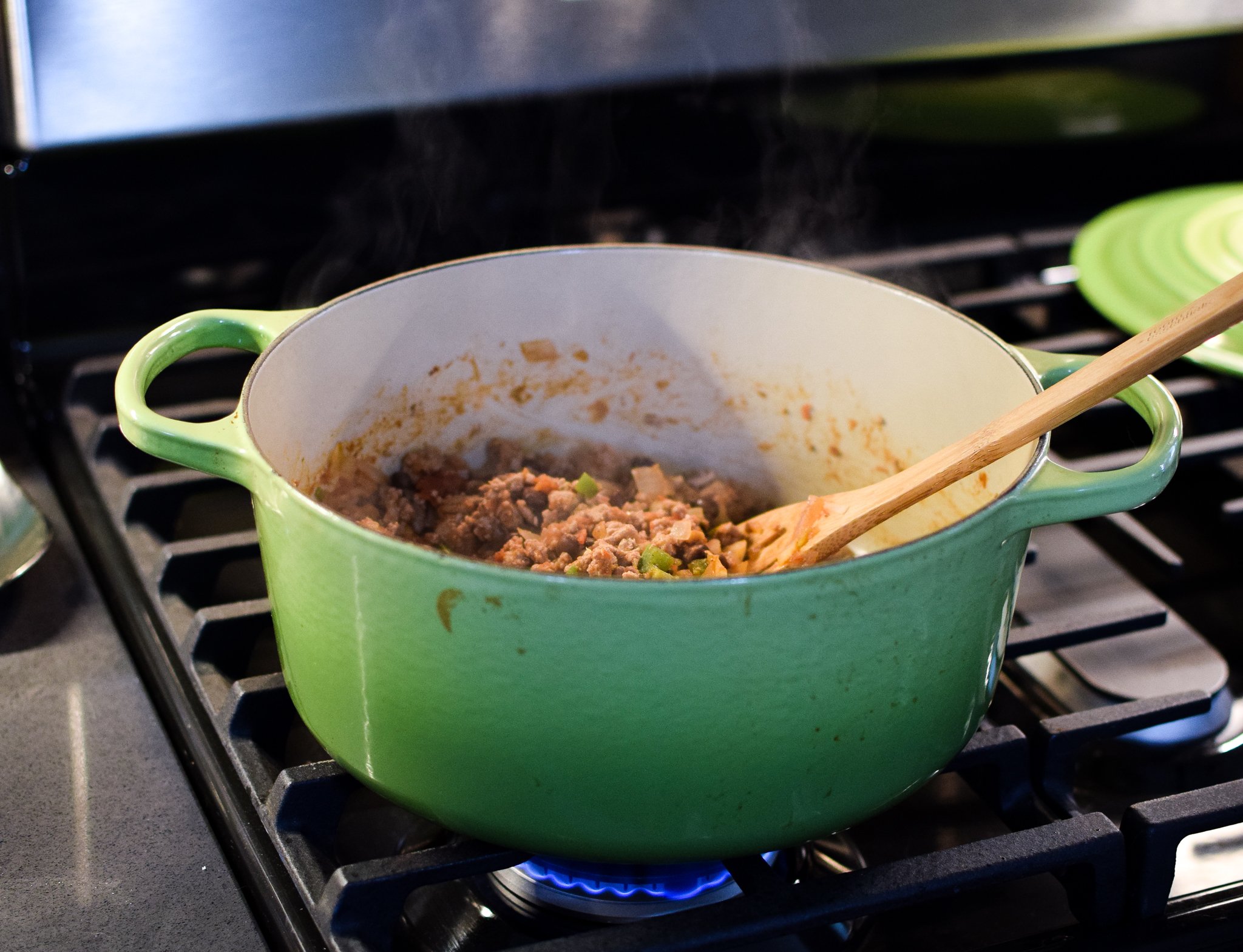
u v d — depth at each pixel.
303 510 0.42
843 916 0.46
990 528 0.43
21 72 0.75
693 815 0.44
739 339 0.71
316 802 0.51
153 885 0.50
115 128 0.77
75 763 0.56
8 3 0.73
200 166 0.85
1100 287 0.96
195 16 0.77
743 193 1.00
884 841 0.58
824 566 0.40
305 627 0.46
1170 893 0.52
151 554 0.70
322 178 0.89
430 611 0.41
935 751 0.48
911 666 0.43
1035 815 0.55
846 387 0.69
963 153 1.05
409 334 0.66
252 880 0.51
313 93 0.81
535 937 0.52
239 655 0.62
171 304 0.92
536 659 0.40
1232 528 0.84
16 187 0.81
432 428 0.71
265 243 0.91
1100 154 1.13
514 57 0.84
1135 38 1.01
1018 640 0.63
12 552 0.69
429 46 0.82
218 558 0.67
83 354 0.90
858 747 0.44
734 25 0.89
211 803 0.55
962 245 1.04
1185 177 1.18
